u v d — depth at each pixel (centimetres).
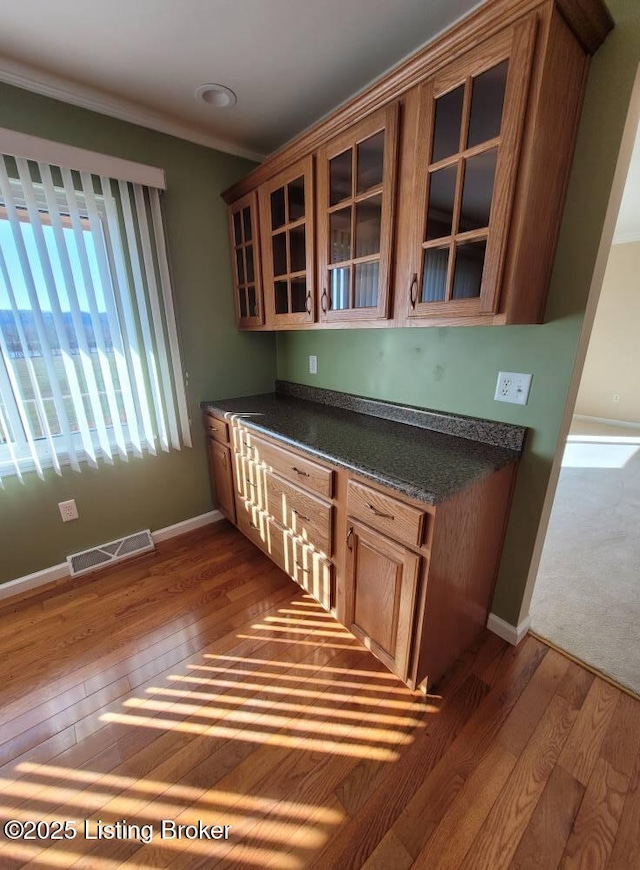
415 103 112
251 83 156
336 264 150
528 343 129
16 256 157
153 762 116
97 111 167
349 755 117
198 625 168
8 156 148
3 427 169
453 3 117
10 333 161
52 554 195
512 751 117
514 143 94
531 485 137
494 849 95
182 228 202
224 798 107
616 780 109
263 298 199
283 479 169
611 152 103
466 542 125
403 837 98
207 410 228
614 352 505
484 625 162
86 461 197
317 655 153
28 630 165
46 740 122
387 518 120
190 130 191
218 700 135
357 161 133
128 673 145
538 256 110
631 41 96
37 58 140
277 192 174
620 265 484
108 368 186
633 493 297
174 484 233
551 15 84
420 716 129
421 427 171
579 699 134
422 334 165
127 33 128
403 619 123
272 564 211
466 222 110
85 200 165
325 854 95
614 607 176
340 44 134
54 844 98
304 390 239
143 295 190
